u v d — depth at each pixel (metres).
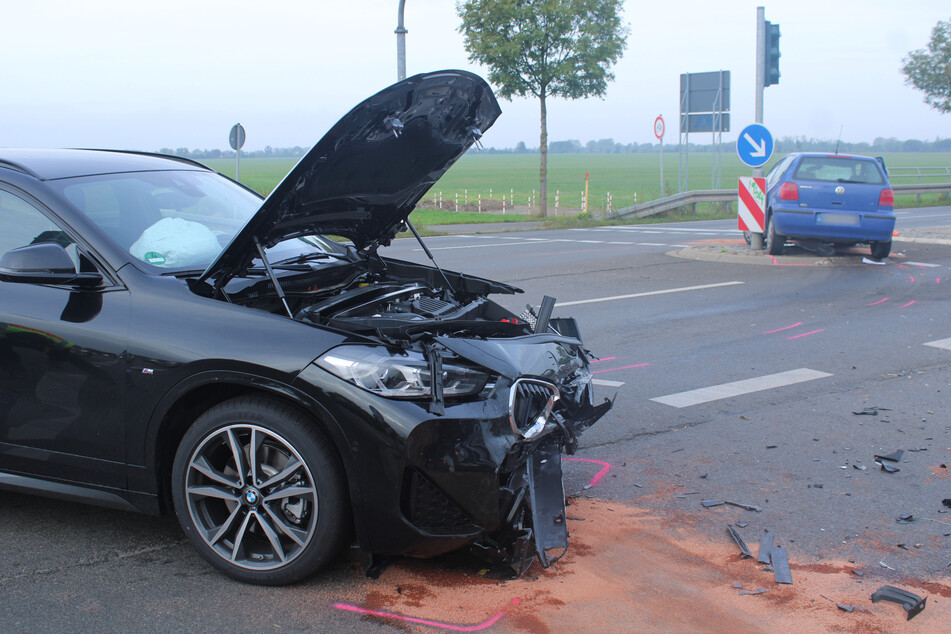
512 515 3.23
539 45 26.25
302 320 3.32
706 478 4.55
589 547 3.69
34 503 4.15
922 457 4.88
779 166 15.70
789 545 3.73
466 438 3.09
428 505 3.13
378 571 3.27
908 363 7.15
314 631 2.98
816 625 3.06
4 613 3.08
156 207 4.10
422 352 3.23
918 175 36.69
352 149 3.59
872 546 3.73
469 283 4.75
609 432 5.34
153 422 3.36
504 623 3.04
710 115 30.28
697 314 9.47
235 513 3.33
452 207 39.72
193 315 3.36
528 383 3.34
